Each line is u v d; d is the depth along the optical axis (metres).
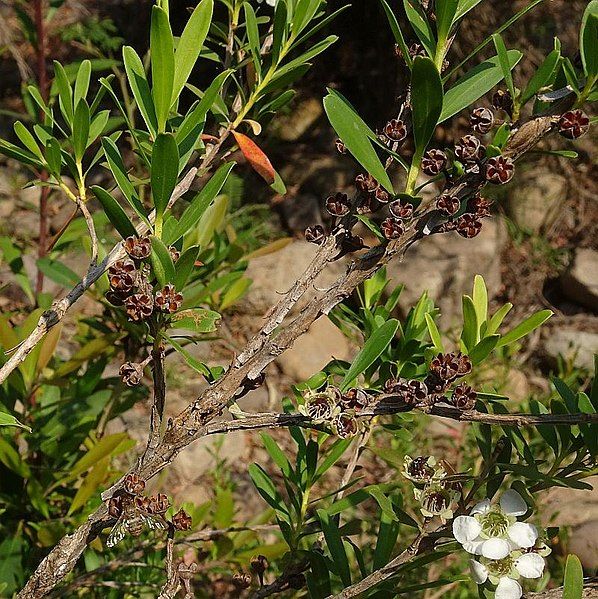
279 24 0.24
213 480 0.69
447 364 0.20
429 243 0.99
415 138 0.20
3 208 1.00
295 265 0.95
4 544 0.41
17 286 0.83
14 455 0.42
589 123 0.19
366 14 1.16
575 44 1.02
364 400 0.20
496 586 0.21
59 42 1.11
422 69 0.19
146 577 0.40
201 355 0.83
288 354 0.87
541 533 0.21
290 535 0.27
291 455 0.76
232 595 0.50
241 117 0.25
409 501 0.55
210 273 0.45
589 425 0.23
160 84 0.20
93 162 0.24
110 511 0.21
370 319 0.27
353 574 0.47
